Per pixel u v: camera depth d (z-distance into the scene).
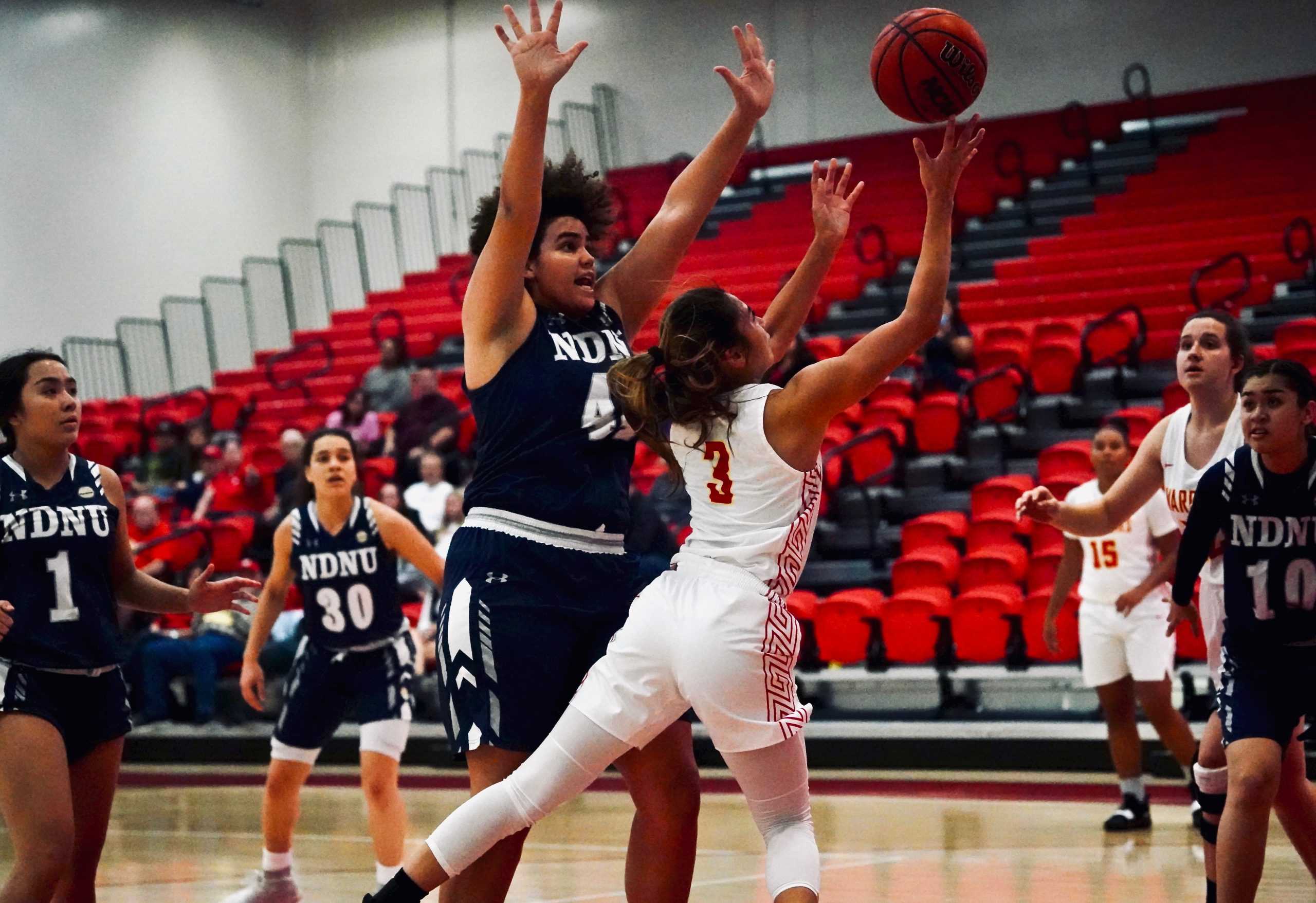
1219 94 17.55
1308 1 17.55
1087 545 7.17
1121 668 7.14
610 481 3.64
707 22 20.83
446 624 3.54
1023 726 9.48
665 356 3.45
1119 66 18.52
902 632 9.96
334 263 22.59
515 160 3.48
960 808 8.04
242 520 13.10
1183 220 15.37
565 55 3.48
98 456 16.50
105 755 4.14
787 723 3.33
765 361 3.51
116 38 20.97
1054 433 12.11
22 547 4.00
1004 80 19.17
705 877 6.02
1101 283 14.27
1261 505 4.01
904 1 19.67
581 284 3.72
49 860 3.81
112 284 20.66
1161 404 12.21
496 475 3.60
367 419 14.55
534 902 5.45
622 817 8.08
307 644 5.90
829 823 7.57
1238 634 4.09
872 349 3.33
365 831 7.75
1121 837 6.92
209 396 17.62
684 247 4.04
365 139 22.95
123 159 20.94
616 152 21.31
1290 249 13.43
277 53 22.95
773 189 19.78
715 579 3.36
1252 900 3.88
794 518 3.40
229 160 22.16
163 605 4.39
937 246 3.38
